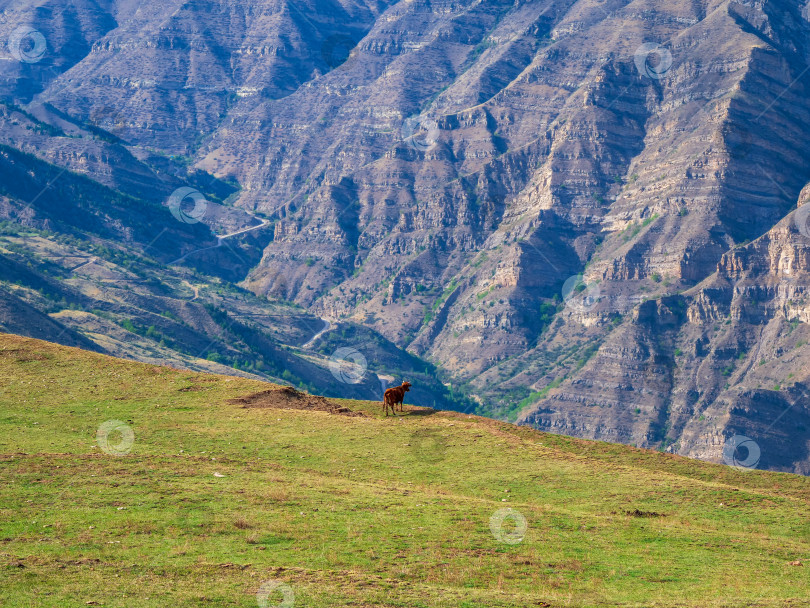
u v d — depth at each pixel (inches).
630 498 4894.2
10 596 2881.4
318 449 5457.7
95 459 4758.9
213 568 3297.2
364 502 4323.3
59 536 3535.9
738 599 3348.9
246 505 4119.1
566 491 4958.2
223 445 5418.3
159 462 4822.8
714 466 5999.0
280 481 4628.4
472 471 5211.6
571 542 4020.7
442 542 3831.2
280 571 3307.1
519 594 3280.0
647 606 3198.8
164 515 3885.3
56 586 2999.5
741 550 4114.2
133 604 2886.3
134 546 3489.2
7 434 5334.6
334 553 3585.1
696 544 4151.1
